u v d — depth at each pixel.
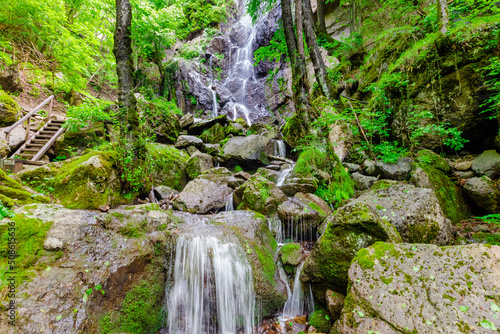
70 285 2.41
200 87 15.20
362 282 2.50
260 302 3.45
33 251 2.46
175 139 8.38
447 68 5.59
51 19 9.92
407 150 6.23
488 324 1.82
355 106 7.77
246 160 7.34
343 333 2.33
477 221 4.44
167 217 4.01
